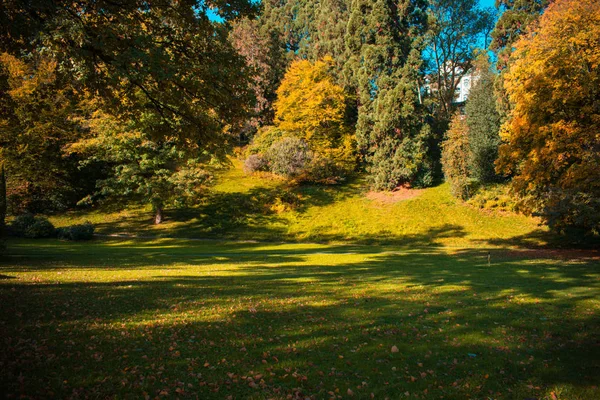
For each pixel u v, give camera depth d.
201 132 12.49
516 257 20.17
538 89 21.39
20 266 14.05
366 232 32.31
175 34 11.36
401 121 38.62
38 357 5.20
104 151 31.30
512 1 36.81
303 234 32.50
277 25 66.25
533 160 21.92
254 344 6.32
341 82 47.62
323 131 46.19
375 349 6.30
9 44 9.44
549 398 4.86
